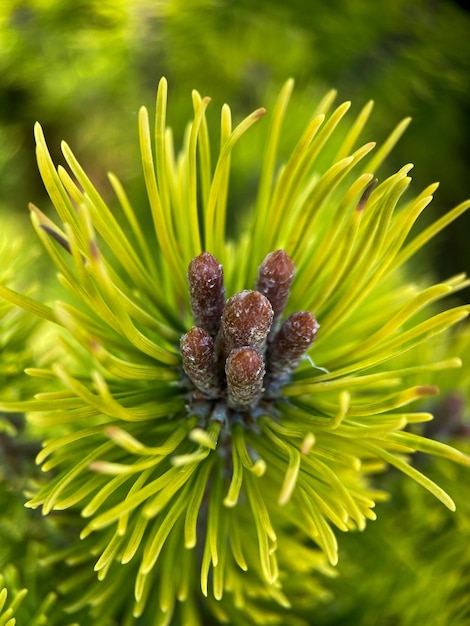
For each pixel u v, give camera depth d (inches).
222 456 5.3
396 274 8.0
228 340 4.6
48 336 6.6
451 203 13.2
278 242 5.2
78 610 6.1
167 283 5.5
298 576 6.5
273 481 5.6
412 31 11.9
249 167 10.3
